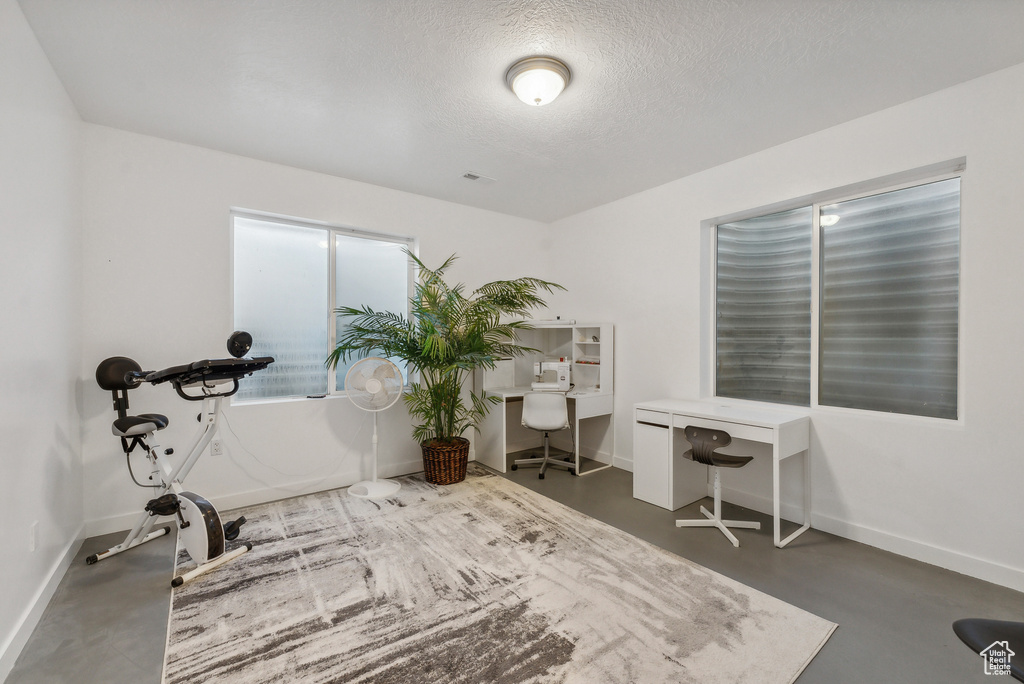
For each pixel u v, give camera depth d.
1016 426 2.22
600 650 1.78
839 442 2.85
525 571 2.38
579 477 4.03
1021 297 2.20
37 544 2.00
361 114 2.66
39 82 2.03
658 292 3.96
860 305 2.90
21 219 1.86
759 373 3.46
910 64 2.17
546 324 4.51
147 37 1.98
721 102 2.52
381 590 2.20
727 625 1.94
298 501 3.37
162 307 2.99
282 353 3.62
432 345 3.48
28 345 1.93
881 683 1.62
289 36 1.97
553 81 2.18
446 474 3.76
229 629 1.91
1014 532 2.23
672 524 3.01
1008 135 2.22
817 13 1.81
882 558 2.54
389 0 1.74
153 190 2.96
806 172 2.95
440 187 3.96
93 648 1.80
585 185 3.91
